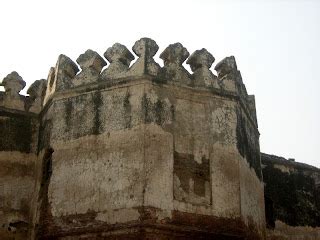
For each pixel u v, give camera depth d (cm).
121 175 1221
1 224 1386
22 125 1514
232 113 1357
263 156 1788
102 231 1183
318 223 1770
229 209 1241
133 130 1256
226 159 1295
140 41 1350
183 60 1375
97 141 1288
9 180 1439
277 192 1753
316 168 1869
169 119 1279
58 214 1252
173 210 1184
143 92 1288
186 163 1248
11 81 1561
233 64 1420
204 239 1185
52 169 1316
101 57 1405
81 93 1366
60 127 1356
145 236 1138
